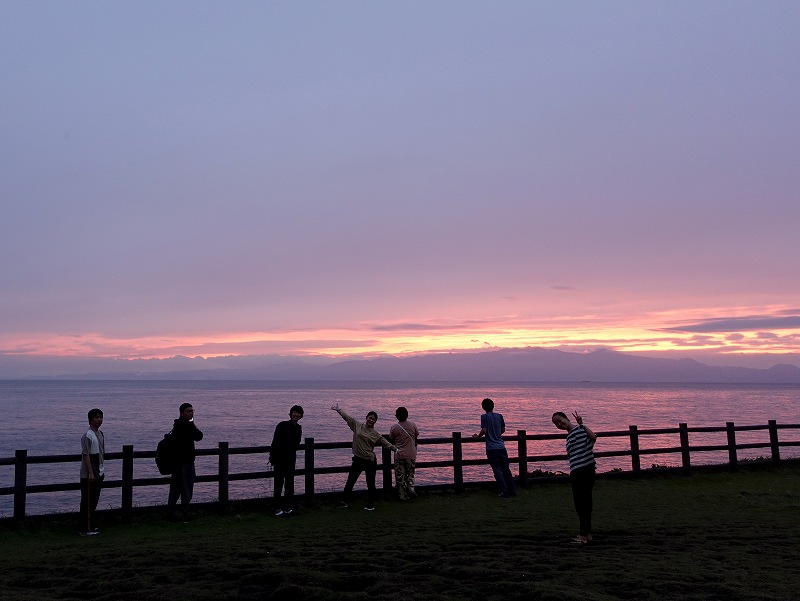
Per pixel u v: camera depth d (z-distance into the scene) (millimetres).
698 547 7750
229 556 7617
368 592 5984
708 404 84188
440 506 11523
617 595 5770
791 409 69688
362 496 12094
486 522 9891
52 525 9953
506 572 6488
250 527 9945
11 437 38812
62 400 98938
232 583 6375
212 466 25641
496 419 12711
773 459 15953
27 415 61000
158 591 6109
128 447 10414
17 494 9688
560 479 13758
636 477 14336
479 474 21594
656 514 10391
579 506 8133
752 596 5582
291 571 6609
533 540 8359
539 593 5633
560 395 127562
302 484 19812
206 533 9508
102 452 10086
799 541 8055
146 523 10273
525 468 13445
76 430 43750
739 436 35312
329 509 11297
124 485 10359
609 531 8859
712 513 10477
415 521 10125
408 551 7695
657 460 25641
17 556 8070
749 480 14297
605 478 14164
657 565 6777
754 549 7586
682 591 5812
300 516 10766
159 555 7770
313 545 8266
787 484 13766
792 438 34219
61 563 7523
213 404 86750
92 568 7199
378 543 8250
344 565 6953
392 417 56344
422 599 5684
